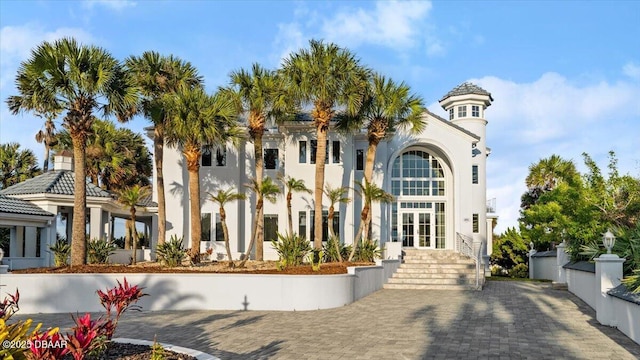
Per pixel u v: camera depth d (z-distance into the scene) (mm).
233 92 23828
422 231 31453
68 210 26656
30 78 17766
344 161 27797
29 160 37031
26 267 22266
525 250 36281
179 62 25797
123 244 34062
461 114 33594
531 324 13000
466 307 16266
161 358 7043
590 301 16484
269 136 29031
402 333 11688
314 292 15750
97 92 18172
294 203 27922
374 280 21094
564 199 20797
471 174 30406
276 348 10047
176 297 15594
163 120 24188
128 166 33406
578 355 9547
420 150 31812
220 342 10609
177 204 28375
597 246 16375
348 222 27484
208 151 28531
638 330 10547
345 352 9711
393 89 23906
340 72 22562
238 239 28281
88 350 6426
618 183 19750
